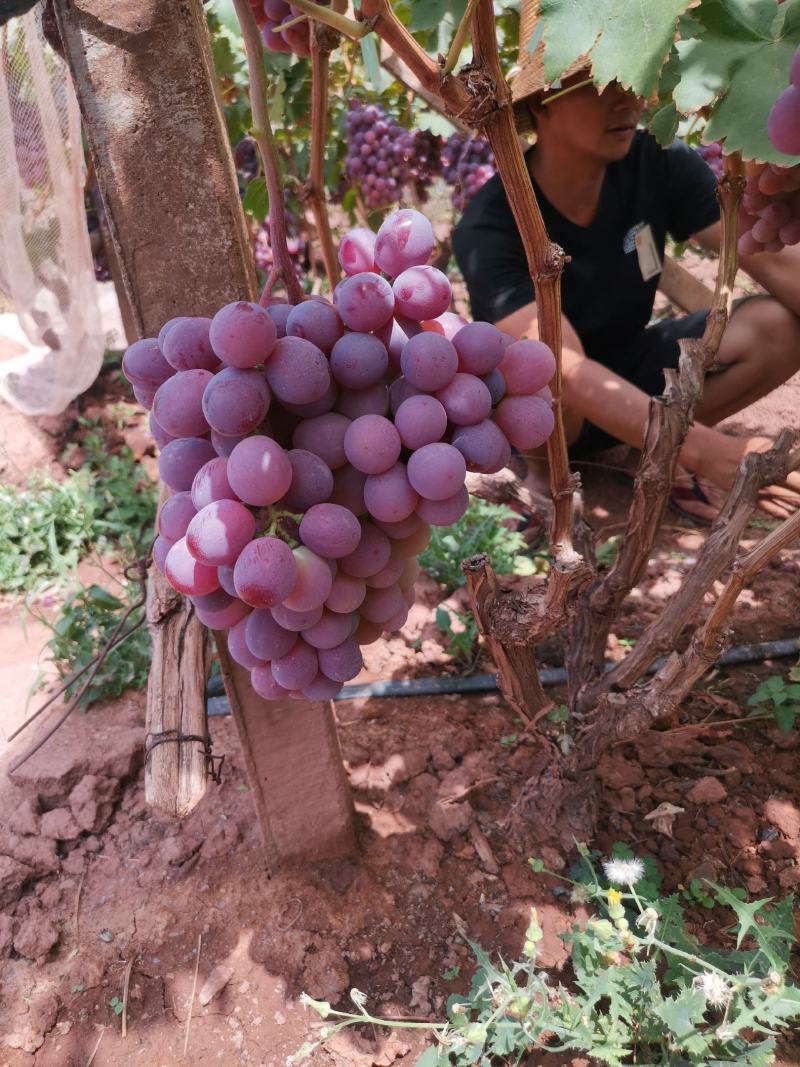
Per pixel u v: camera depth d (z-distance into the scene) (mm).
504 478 1890
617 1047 1413
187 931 1870
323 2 1343
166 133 1213
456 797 2053
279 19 1430
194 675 1472
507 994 1393
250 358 886
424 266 1006
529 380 1057
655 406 1540
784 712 2115
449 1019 1579
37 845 2041
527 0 1869
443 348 958
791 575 2787
